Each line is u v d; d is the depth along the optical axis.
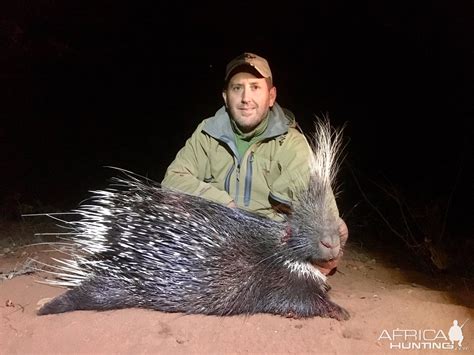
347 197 2.56
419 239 2.14
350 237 2.17
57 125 3.18
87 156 2.93
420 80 3.12
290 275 1.19
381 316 1.23
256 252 1.21
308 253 1.17
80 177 2.70
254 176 1.35
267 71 1.30
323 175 1.25
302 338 1.10
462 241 2.13
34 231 1.96
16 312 1.20
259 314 1.18
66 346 1.07
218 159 1.37
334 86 3.37
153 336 1.09
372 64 3.35
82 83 3.51
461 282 1.73
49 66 3.54
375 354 1.07
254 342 1.08
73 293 1.19
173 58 3.72
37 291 1.32
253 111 1.29
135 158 2.96
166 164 2.91
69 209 2.26
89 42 3.71
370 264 1.83
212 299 1.17
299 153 1.32
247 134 1.33
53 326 1.13
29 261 1.56
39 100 3.34
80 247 1.31
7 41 3.48
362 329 1.16
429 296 1.43
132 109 3.41
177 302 1.18
